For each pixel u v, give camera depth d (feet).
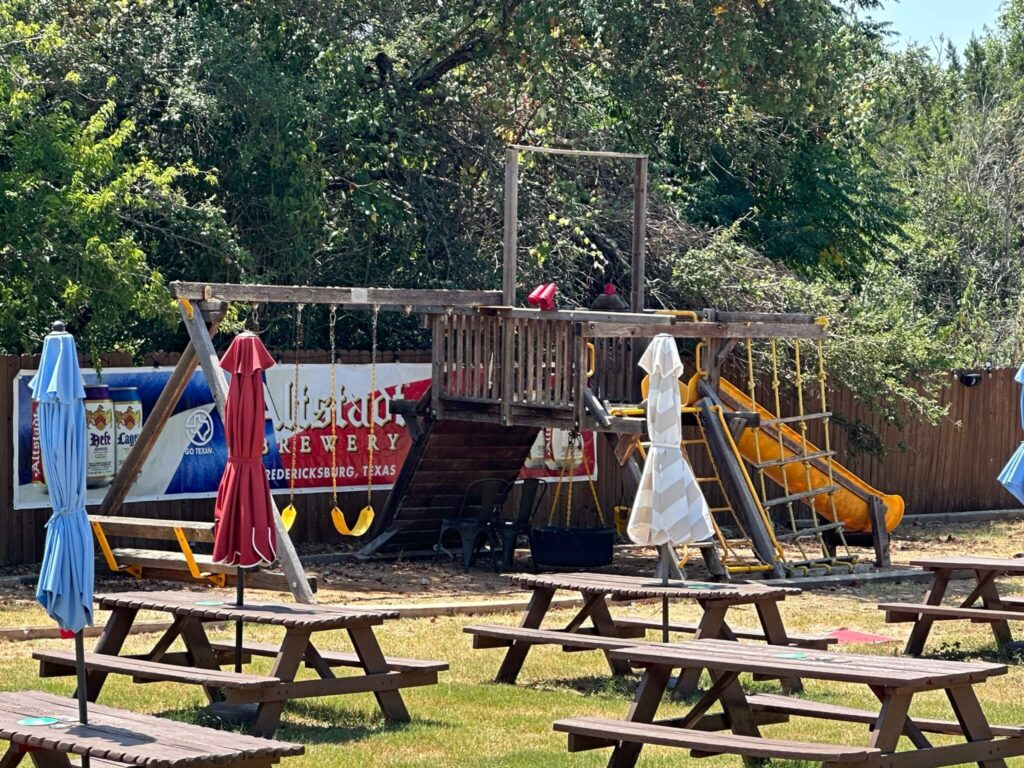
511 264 58.44
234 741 21.90
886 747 24.21
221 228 63.57
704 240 76.23
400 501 62.23
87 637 41.91
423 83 75.36
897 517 63.05
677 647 28.45
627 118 80.33
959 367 99.35
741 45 68.08
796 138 94.27
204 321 50.16
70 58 64.28
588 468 71.31
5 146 57.57
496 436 61.93
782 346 72.43
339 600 50.42
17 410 57.16
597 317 54.90
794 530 61.41
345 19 71.61
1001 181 134.00
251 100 65.21
